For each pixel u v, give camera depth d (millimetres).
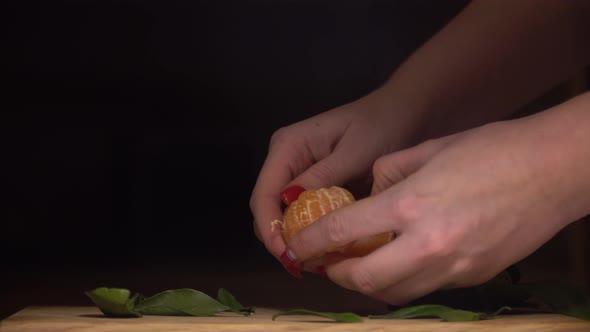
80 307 837
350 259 795
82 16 1962
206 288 1198
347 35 1962
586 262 1387
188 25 1978
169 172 1983
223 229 1956
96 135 1995
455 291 841
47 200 1974
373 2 1941
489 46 956
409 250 767
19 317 784
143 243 1940
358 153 917
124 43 1981
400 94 951
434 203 765
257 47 1986
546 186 769
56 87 1992
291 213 836
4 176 1966
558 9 947
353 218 774
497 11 961
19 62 1972
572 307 814
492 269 789
